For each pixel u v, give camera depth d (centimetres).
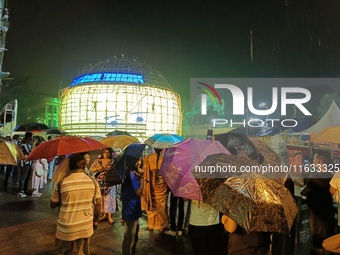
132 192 457
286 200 293
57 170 403
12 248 532
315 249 476
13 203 881
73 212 369
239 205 282
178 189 351
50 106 5197
